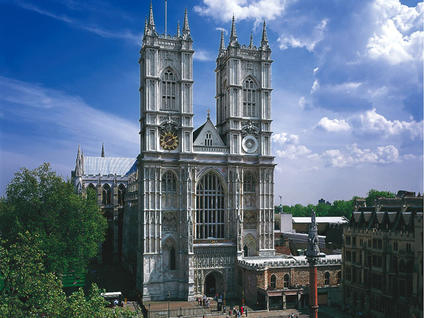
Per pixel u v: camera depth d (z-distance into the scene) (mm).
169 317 79188
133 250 118812
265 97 106938
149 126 96250
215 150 101688
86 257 88250
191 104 100188
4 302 41219
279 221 151250
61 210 84000
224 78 110438
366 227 83812
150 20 98375
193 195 97812
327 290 90062
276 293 84875
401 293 72250
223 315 80750
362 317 80125
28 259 45438
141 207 96938
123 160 178750
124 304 87688
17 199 81688
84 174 168000
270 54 107562
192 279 92688
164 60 99750
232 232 100062
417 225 68750
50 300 42406
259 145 105625
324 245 123250
